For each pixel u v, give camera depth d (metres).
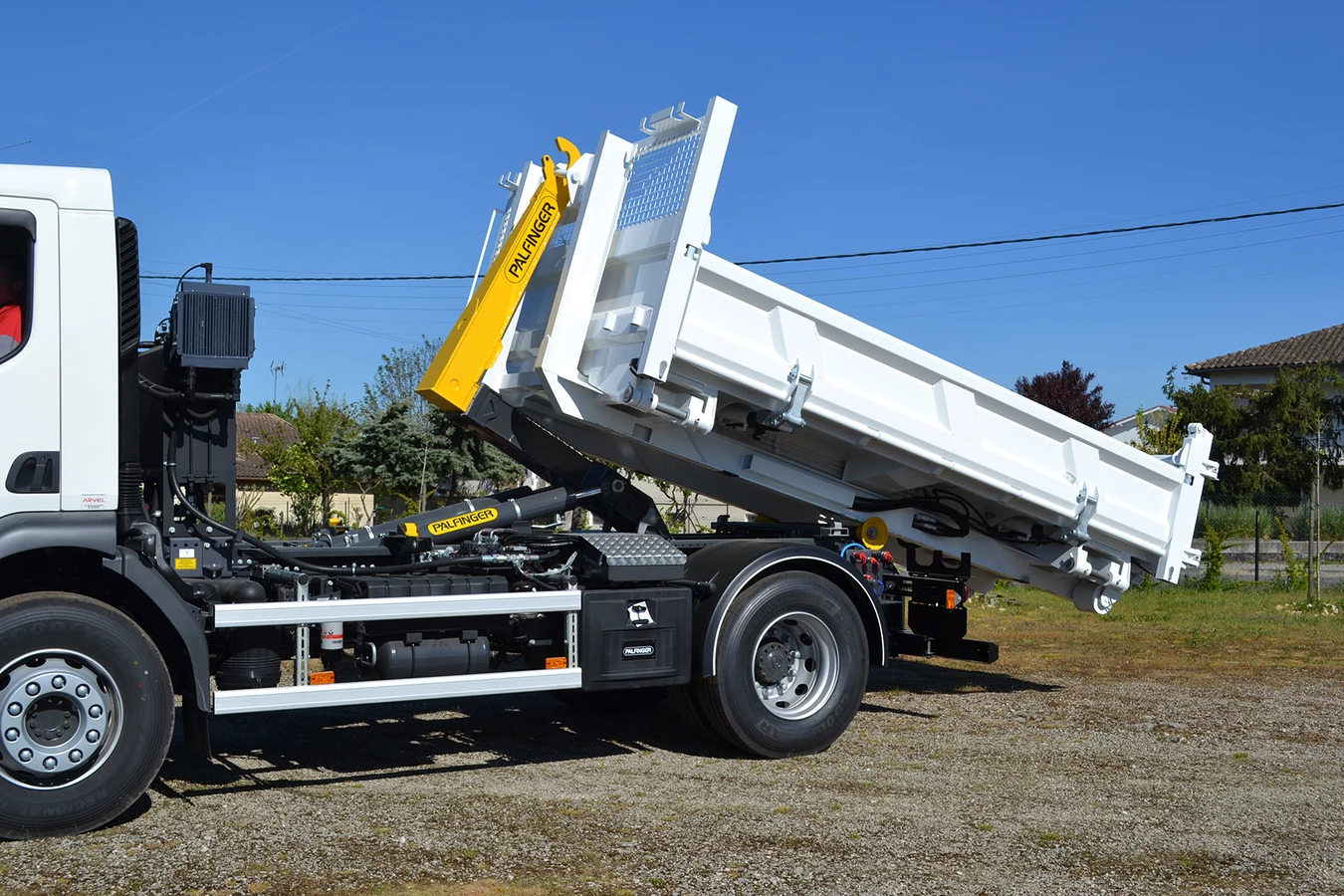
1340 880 4.79
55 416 5.33
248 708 5.62
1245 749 7.34
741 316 7.18
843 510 8.35
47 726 5.19
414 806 5.75
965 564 8.54
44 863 4.82
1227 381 46.38
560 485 8.17
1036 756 7.10
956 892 4.59
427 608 6.12
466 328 7.25
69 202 5.43
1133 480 8.80
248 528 17.92
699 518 19.89
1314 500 20.33
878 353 7.66
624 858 4.93
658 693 8.48
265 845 5.07
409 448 25.27
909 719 8.32
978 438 8.09
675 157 6.98
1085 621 14.62
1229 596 17.77
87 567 5.61
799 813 5.69
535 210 7.37
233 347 5.95
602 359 7.16
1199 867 4.93
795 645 7.24
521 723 8.08
